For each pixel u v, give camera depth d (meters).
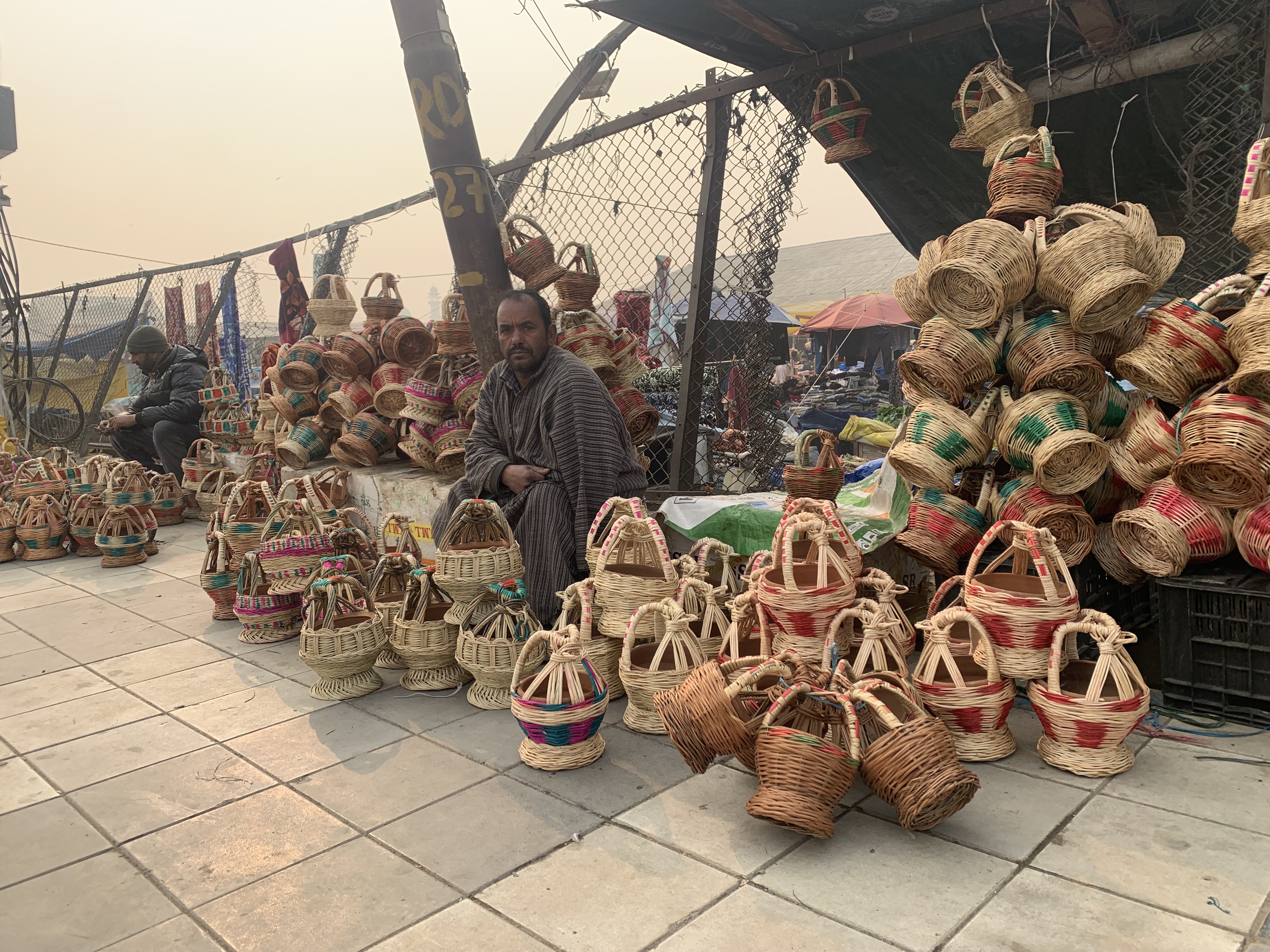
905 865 2.32
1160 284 3.50
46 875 2.42
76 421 13.13
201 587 5.70
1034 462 3.31
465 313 5.56
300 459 6.27
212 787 2.92
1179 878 2.20
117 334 14.23
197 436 8.32
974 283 3.44
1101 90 5.03
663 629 3.45
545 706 2.89
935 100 5.37
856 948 1.98
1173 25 4.48
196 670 4.13
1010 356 3.55
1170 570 3.14
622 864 2.37
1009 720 3.28
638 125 5.45
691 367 5.27
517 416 4.22
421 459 5.46
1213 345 3.10
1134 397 3.75
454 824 2.62
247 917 2.19
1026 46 4.89
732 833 2.53
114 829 2.66
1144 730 3.09
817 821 2.31
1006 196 3.76
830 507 3.38
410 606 3.89
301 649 3.66
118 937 2.13
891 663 3.11
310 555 4.41
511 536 3.79
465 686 3.80
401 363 6.00
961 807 2.38
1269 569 2.96
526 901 2.21
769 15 4.46
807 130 5.08
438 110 4.90
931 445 3.55
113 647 4.53
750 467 5.61
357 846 2.51
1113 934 2.00
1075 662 3.11
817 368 17.84
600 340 4.90
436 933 2.09
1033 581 3.16
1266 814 2.48
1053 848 2.37
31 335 15.69
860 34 4.68
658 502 5.29
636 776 2.92
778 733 2.43
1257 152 3.18
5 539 6.79
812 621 3.00
